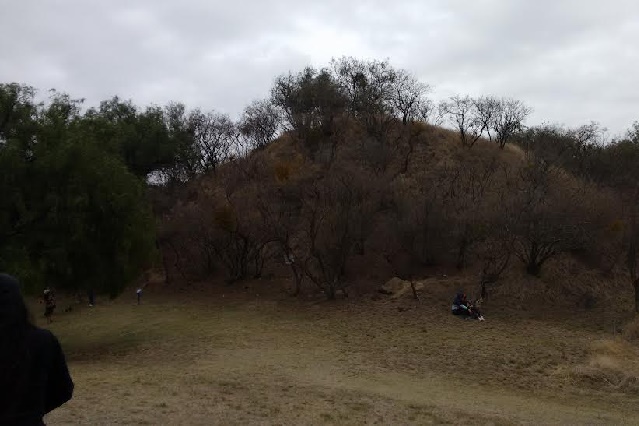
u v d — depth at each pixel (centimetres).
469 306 2394
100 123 2419
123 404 1039
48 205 1830
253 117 5031
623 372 1609
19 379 303
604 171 3694
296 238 3459
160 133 4431
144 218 2206
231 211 3266
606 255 2898
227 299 3069
